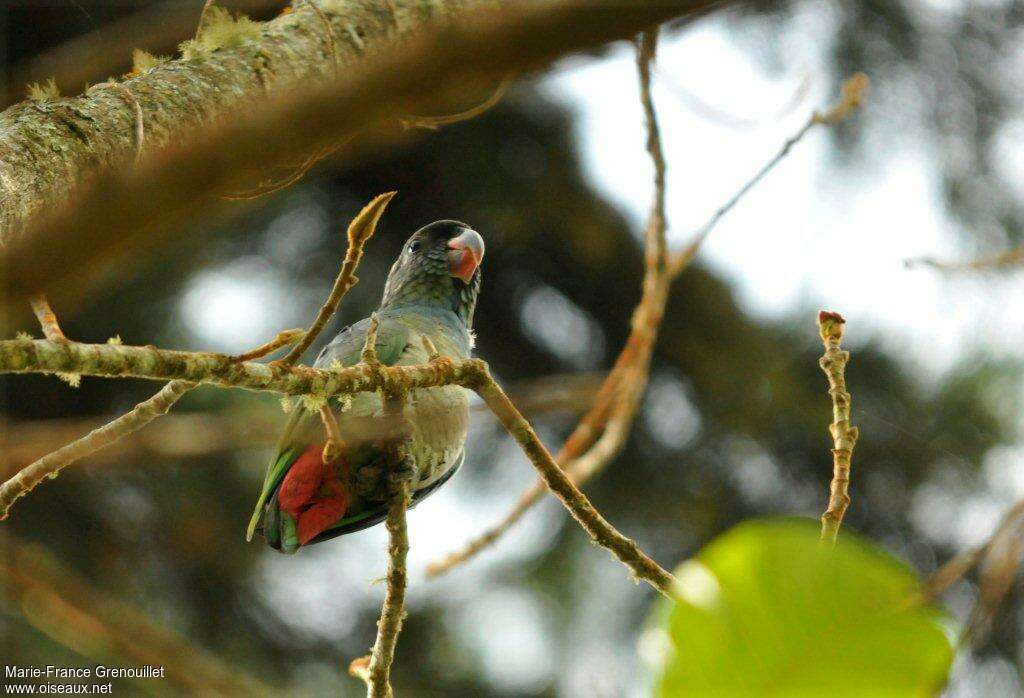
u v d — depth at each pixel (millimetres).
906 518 16234
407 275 8711
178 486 14633
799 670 2156
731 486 16391
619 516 16234
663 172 7855
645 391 16312
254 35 5082
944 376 15859
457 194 15188
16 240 1798
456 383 5004
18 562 7754
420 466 6887
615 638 15484
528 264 15992
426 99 1760
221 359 4125
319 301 15125
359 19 5277
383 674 5375
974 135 14711
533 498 7543
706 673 2186
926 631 2105
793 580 2162
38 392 14492
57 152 4266
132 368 3873
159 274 14055
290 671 15156
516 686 15281
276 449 7020
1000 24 14367
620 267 15773
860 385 16062
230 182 1742
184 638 13914
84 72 5242
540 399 7895
